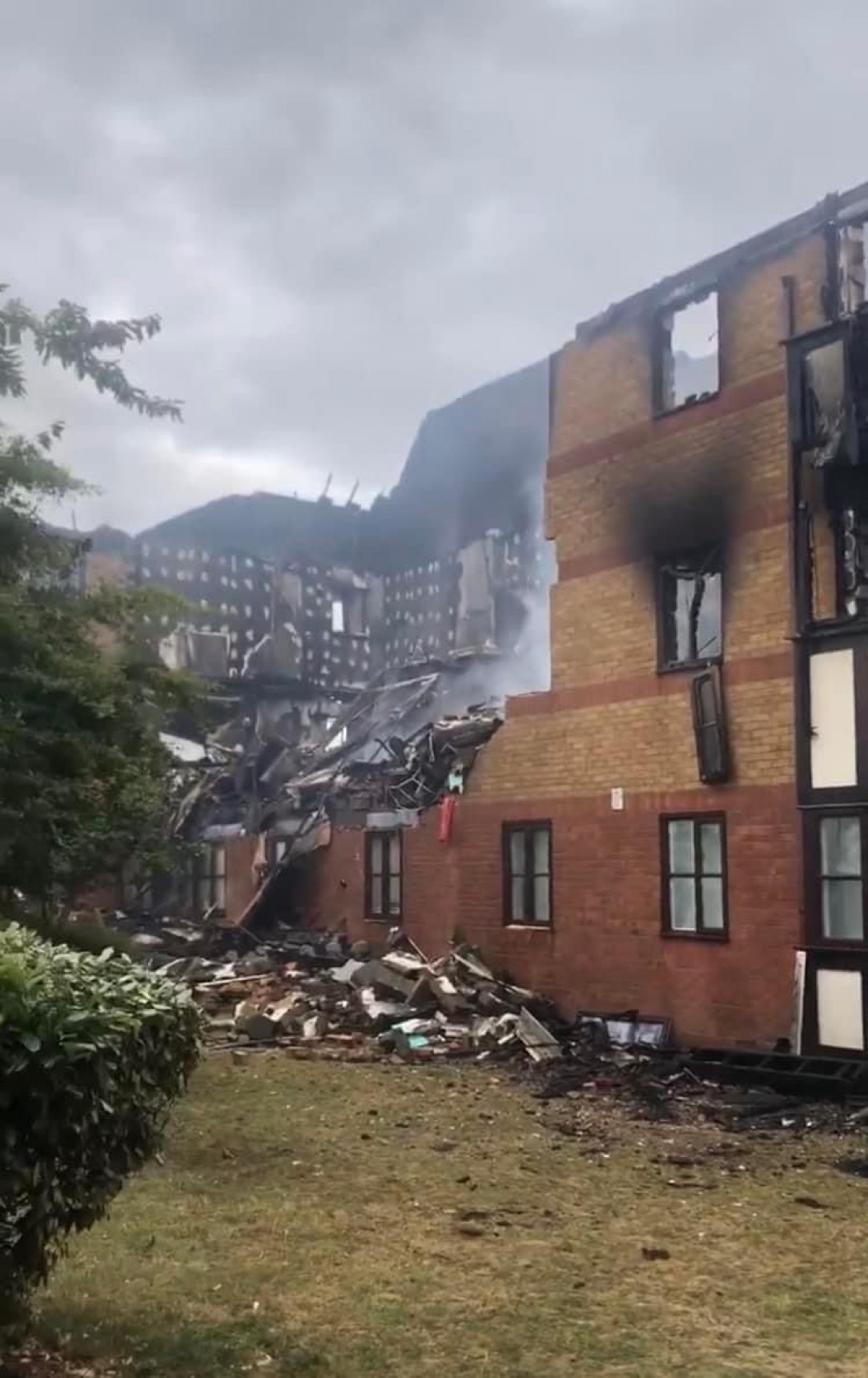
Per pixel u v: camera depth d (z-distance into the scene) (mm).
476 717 20797
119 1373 4969
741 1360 5289
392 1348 5363
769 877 13461
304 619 34156
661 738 14961
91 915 20484
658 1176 8727
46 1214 4348
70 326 9555
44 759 9664
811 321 13586
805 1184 8531
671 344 15719
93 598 11039
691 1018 14203
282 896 22203
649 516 15406
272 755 25266
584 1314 5824
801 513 13305
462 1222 7387
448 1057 13984
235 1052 13930
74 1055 4238
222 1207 7633
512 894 17047
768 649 13742
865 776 12469
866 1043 12211
